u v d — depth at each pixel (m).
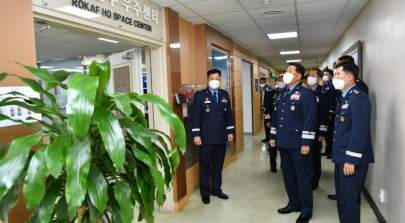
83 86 1.04
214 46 4.75
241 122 6.45
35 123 1.41
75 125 0.99
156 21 3.12
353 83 2.38
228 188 4.05
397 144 2.44
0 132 1.43
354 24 4.42
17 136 1.50
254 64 8.86
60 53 6.42
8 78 1.46
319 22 4.52
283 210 3.16
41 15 1.77
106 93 1.18
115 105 1.21
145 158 1.23
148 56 3.32
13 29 1.50
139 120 1.38
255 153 6.22
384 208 2.81
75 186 1.02
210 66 4.43
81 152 1.05
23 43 1.54
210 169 3.59
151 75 3.31
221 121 3.50
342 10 3.85
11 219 1.42
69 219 1.13
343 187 2.32
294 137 2.84
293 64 2.88
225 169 5.01
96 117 1.10
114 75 4.21
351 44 4.72
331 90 3.95
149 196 1.32
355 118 2.20
